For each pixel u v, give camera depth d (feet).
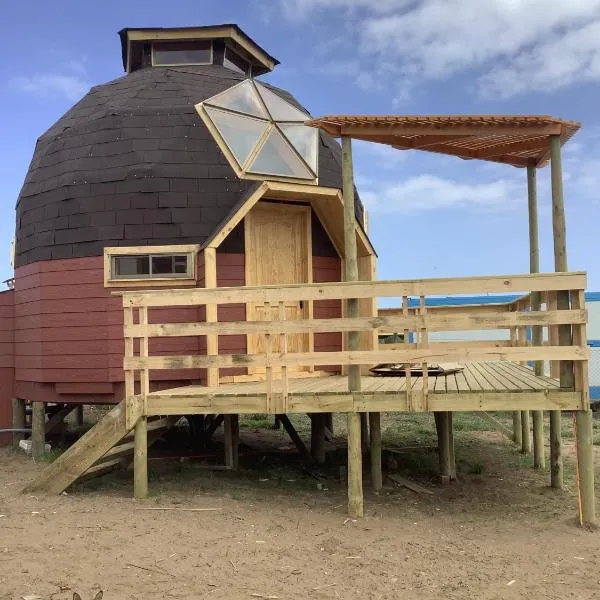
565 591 16.12
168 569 16.85
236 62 43.88
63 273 31.99
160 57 41.39
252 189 30.48
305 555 18.38
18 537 19.26
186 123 32.86
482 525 22.35
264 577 16.53
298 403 23.15
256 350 32.58
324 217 34.86
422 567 17.70
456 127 22.77
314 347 34.60
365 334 34.12
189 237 31.01
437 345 37.65
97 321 31.40
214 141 32.58
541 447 32.94
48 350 32.12
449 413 30.07
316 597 15.42
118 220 31.37
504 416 54.13
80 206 32.01
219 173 32.04
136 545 18.67
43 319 32.27
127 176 31.60
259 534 20.16
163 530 20.21
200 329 23.48
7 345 36.22
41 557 17.48
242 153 31.45
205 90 35.27
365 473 31.07
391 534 20.80
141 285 31.09
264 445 40.24
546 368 37.88
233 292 23.25
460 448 38.96
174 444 37.19
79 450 24.61
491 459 35.45
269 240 33.60
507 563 18.16
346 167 23.04
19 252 35.17
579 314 21.24
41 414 33.86
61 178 32.81
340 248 35.73
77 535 19.52
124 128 32.81
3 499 24.08
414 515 23.59
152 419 27.61
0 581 15.67
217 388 27.04
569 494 27.27
